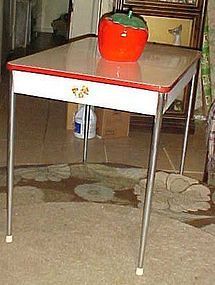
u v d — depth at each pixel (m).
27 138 3.68
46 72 2.00
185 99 3.98
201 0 3.84
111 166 3.20
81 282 2.01
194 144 3.83
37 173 3.00
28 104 4.55
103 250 2.23
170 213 2.62
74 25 4.01
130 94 1.94
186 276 2.09
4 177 2.89
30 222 2.42
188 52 2.66
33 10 7.88
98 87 1.97
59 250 2.21
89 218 2.50
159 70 2.15
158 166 3.34
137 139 3.84
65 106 4.58
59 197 2.71
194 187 2.95
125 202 2.70
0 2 4.99
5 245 2.22
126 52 2.21
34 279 2.01
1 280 1.99
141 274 2.08
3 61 5.37
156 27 3.91
